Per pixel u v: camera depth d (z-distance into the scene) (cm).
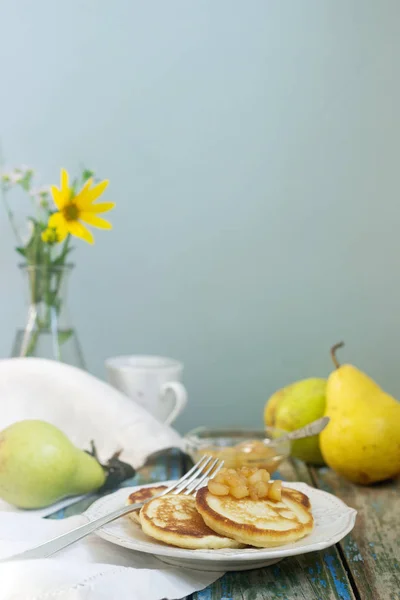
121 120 110
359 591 60
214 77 110
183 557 58
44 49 109
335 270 112
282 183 111
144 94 110
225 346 112
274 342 112
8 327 112
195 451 80
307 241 111
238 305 112
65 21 109
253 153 111
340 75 110
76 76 110
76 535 60
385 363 112
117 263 111
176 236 111
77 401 87
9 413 87
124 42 110
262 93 110
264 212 111
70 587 54
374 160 111
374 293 112
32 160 110
